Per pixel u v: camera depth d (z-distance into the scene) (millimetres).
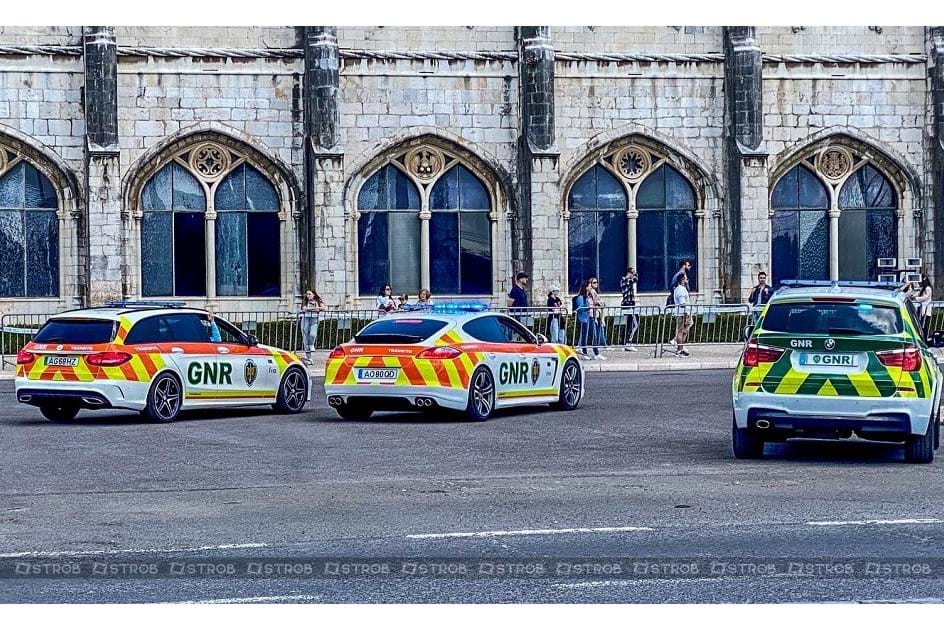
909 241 44000
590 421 21562
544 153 41156
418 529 12492
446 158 42031
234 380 22312
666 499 14023
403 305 35781
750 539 12016
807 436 16906
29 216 39875
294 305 41281
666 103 42688
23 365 21266
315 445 18500
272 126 40938
